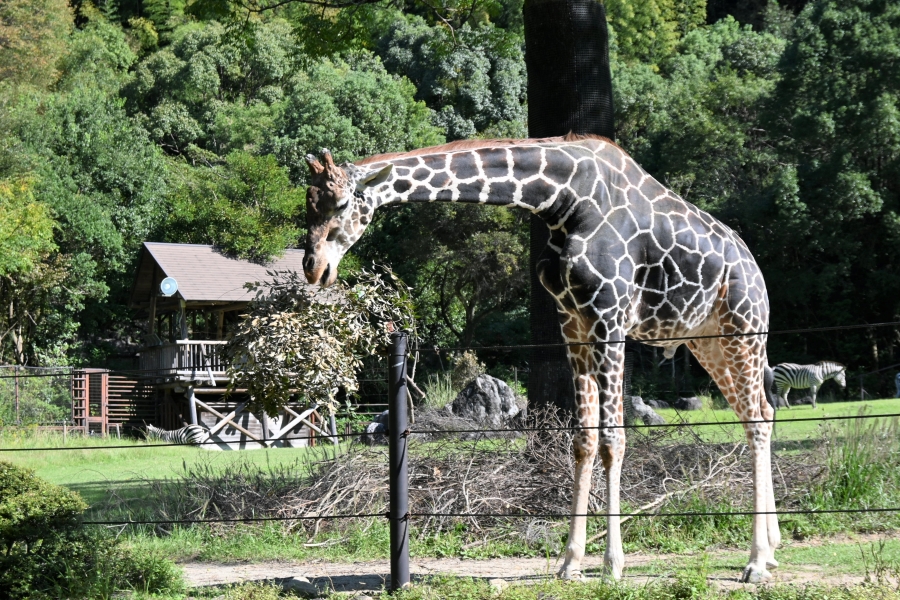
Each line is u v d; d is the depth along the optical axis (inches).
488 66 2386.8
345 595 332.5
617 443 348.2
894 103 1646.2
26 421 1309.1
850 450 501.7
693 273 373.4
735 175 1959.9
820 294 1745.8
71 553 351.6
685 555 412.5
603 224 356.8
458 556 433.4
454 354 1881.2
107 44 2792.8
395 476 333.1
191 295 1434.5
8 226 1553.9
